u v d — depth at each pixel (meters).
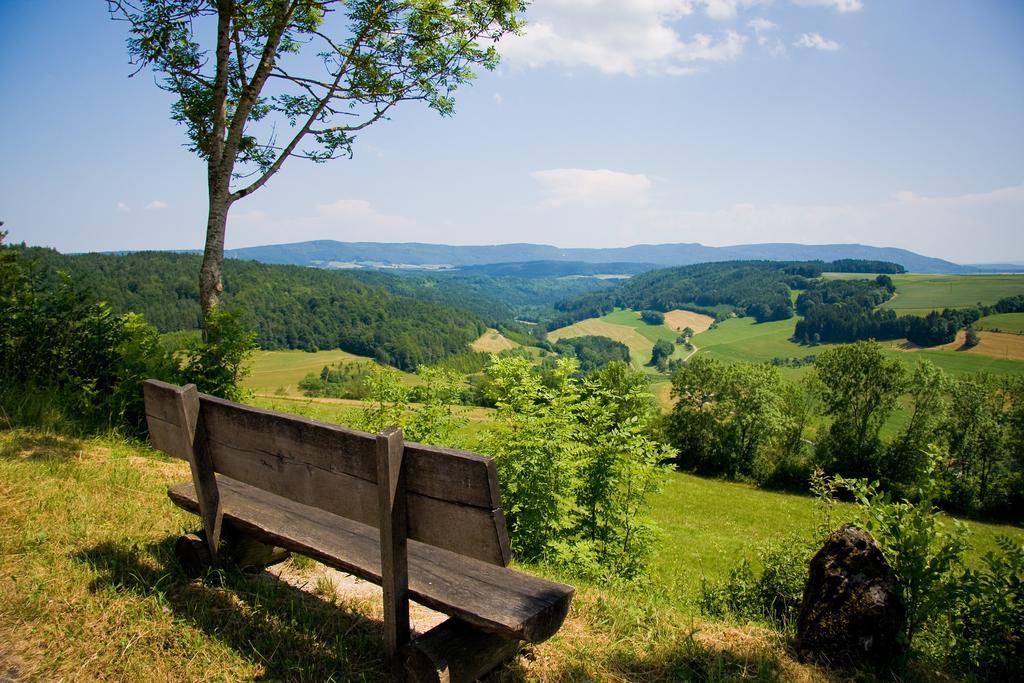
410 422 7.60
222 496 3.74
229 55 9.48
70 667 2.65
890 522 3.82
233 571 3.58
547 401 7.07
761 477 46.91
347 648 2.93
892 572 3.41
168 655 2.80
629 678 2.96
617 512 6.98
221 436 3.30
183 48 9.98
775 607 6.39
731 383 49.16
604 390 7.43
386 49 10.70
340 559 2.85
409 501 2.50
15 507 4.29
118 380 7.69
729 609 6.19
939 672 3.50
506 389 6.93
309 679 2.68
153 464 6.11
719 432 49.50
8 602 3.07
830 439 44.66
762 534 29.33
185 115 10.36
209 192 9.66
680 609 4.70
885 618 3.22
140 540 4.03
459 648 2.49
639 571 6.64
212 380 8.10
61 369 7.59
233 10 8.98
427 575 2.77
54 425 6.62
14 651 2.72
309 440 2.79
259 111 11.62
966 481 37.53
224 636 2.98
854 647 3.21
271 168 10.53
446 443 7.12
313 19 10.04
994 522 36.53
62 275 8.02
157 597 3.26
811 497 42.09
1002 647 3.66
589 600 3.98
